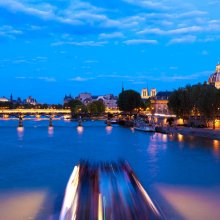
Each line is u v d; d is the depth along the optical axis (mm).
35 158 83500
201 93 151750
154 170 65562
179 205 43094
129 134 154500
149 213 30219
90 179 33344
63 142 122000
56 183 55250
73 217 29047
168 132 152125
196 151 92688
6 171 66125
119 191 31359
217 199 45688
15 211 41469
